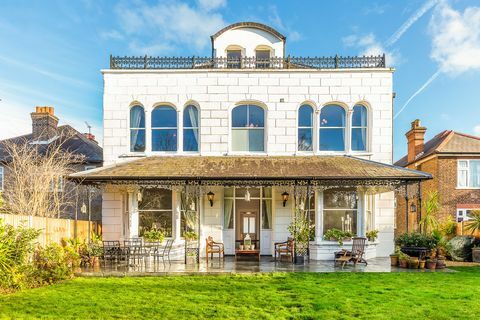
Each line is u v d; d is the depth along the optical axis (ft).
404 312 25.27
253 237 55.21
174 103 55.31
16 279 31.86
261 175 45.06
